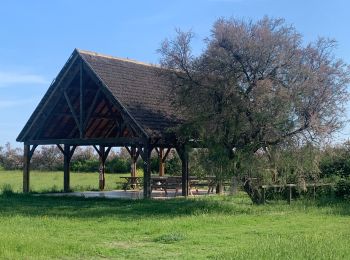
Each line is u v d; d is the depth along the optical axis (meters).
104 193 28.41
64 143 27.22
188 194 25.55
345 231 13.67
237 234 13.31
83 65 25.89
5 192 27.12
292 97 19.23
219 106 20.42
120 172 52.38
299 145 19.67
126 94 25.11
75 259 10.20
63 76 26.64
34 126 28.69
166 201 21.78
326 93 19.59
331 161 24.88
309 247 10.69
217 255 10.35
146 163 23.22
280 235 13.02
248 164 20.00
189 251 11.03
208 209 19.12
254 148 20.28
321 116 19.62
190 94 20.78
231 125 20.05
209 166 20.52
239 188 22.16
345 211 18.81
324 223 15.52
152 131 23.11
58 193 28.27
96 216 17.52
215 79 20.19
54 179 43.47
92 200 23.72
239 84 20.23
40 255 10.29
